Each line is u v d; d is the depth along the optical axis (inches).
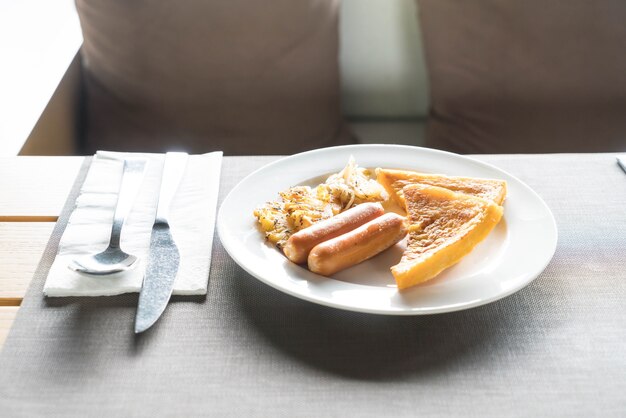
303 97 43.6
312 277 20.9
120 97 42.9
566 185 26.8
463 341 19.9
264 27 42.4
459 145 45.1
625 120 44.0
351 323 20.5
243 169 27.9
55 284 21.2
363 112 48.8
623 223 24.7
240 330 20.3
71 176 27.3
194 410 17.8
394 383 18.6
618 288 21.8
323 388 18.5
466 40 43.8
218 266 22.8
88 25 41.8
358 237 21.4
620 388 18.4
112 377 18.7
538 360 19.3
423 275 20.6
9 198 25.9
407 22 48.0
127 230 23.7
